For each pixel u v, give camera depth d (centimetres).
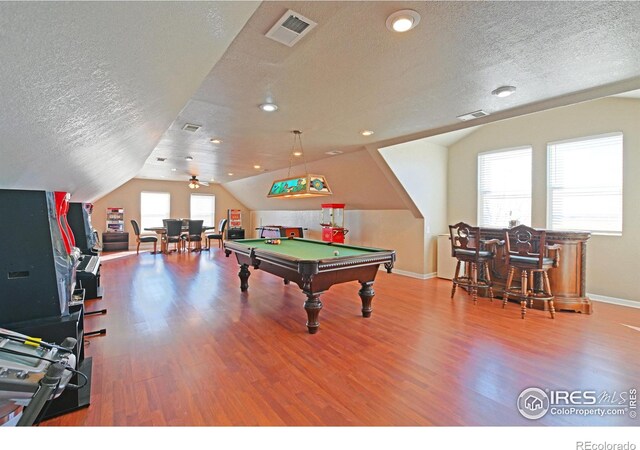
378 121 358
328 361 261
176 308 396
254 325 341
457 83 255
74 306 236
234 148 505
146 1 74
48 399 120
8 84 72
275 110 321
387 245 650
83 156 185
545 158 484
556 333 321
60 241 211
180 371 242
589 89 268
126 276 577
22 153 121
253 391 217
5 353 129
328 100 293
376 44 196
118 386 220
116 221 920
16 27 58
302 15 167
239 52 206
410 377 237
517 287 433
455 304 425
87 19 67
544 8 159
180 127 383
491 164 558
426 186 582
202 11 98
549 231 402
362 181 602
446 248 579
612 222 427
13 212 184
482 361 262
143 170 758
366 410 197
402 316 374
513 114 323
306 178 413
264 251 371
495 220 552
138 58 104
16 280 185
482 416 192
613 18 167
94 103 116
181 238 902
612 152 424
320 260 305
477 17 167
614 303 425
